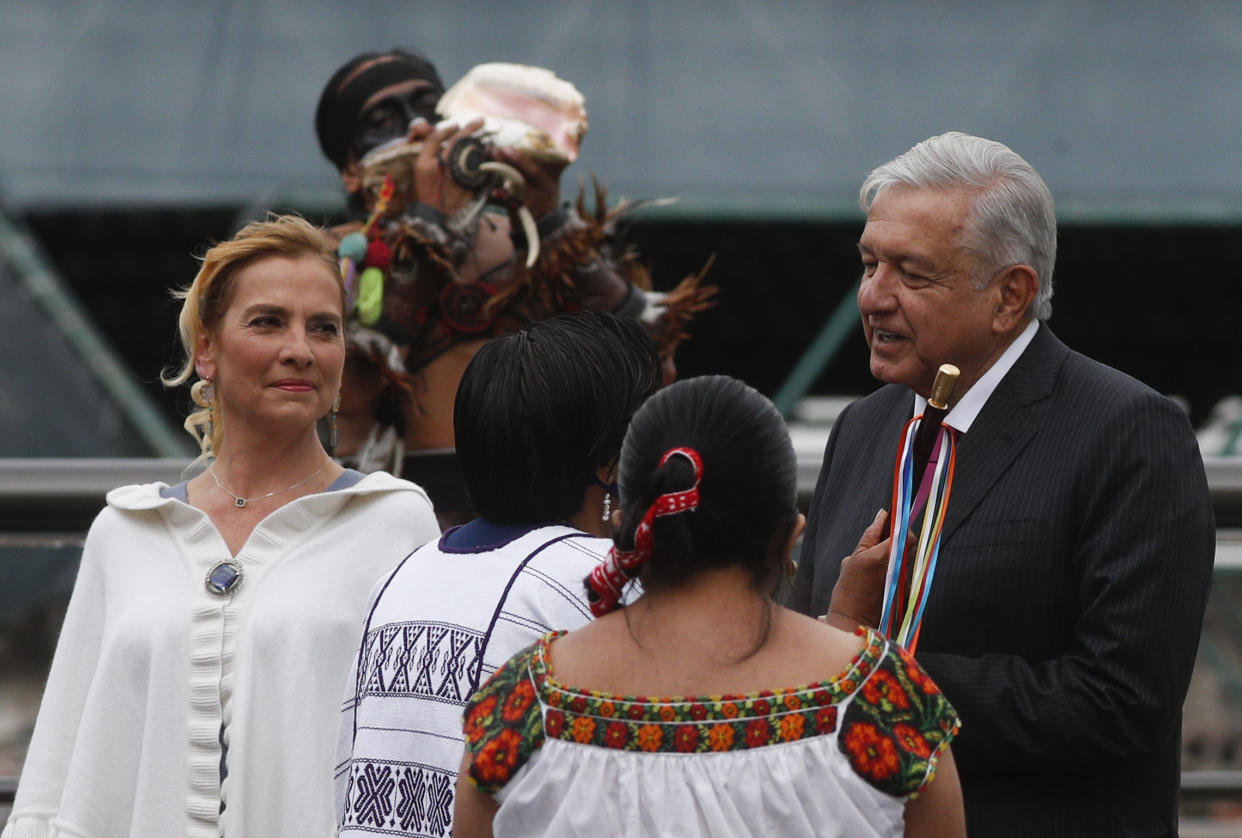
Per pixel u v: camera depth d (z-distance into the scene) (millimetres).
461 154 11922
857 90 29969
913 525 8195
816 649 6016
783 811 5738
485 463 7387
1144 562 7609
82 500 11570
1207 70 30406
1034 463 8008
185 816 8430
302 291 9078
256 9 29688
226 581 8711
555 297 12555
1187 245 33438
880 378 8352
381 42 29562
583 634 6195
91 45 29453
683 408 6141
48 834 8695
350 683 7527
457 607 7121
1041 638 7914
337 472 9391
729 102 29781
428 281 12266
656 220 29359
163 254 31609
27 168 28875
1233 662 13500
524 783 5969
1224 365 36531
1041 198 8133
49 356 28469
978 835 7875
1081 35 30484
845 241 32812
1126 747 7605
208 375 9258
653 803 5766
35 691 12297
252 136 29281
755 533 6070
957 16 30531
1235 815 12406
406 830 6980
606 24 29766
